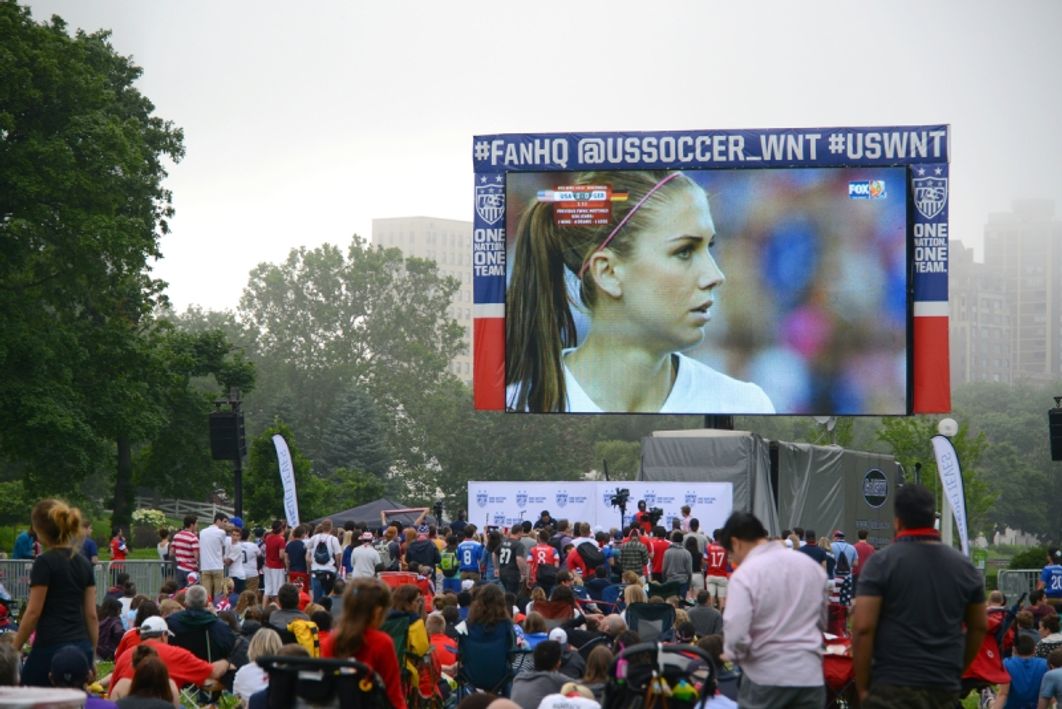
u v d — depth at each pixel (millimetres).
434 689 30547
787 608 20297
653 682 20750
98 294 115562
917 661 19234
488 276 81188
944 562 19453
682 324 79562
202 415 136125
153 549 142375
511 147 80750
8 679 21156
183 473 139750
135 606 38094
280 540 66875
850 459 90938
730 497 76125
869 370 78562
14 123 102750
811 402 78750
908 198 78438
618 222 79938
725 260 79375
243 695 30438
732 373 79188
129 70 134625
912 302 78562
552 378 80188
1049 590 57844
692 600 59719
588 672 26781
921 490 19859
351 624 20422
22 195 102250
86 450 107250
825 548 65438
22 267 104375
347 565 66000
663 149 79875
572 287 80188
